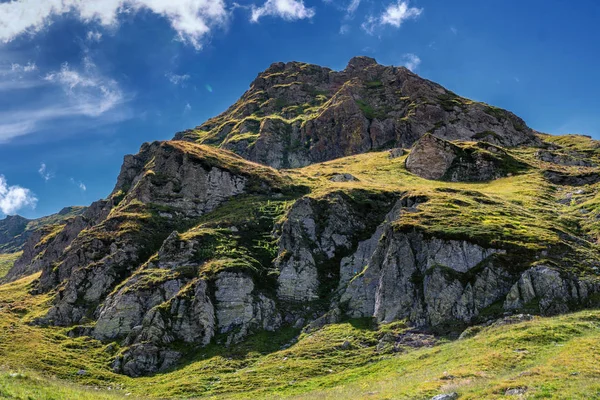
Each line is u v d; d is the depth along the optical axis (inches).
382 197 3223.4
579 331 1485.0
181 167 3870.6
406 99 7155.5
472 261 2090.3
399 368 1558.8
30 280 3750.0
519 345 1425.9
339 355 1850.4
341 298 2364.7
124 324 2383.1
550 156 4734.3
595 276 1893.5
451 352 1566.2
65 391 1184.2
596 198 2997.0
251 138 7145.7
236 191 3769.7
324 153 6796.3
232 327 2273.6
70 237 5059.1
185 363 2057.1
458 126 6200.8
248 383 1684.3
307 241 2787.9
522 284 1898.4
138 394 1720.0
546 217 2719.0
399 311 2055.9
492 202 2930.6
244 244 2898.6
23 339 2293.3
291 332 2258.9
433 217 2490.2
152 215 3432.6
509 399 952.3
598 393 909.8
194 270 2596.0
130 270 2923.2
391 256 2250.2
